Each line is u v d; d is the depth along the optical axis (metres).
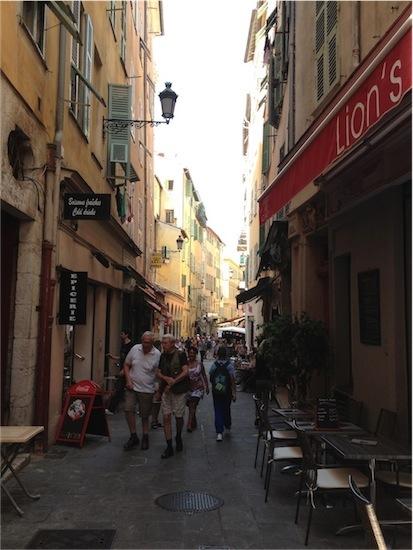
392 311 6.86
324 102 9.73
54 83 8.52
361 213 8.06
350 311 8.90
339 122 5.53
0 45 6.11
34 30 7.54
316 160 6.23
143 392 8.39
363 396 7.81
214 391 9.40
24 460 7.07
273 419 9.97
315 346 9.18
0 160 6.26
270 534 4.95
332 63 9.27
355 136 5.13
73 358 11.69
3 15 6.18
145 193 25.06
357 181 7.46
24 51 7.00
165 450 8.05
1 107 6.24
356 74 7.01
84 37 11.13
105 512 5.46
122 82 17.02
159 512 5.48
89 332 13.03
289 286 14.84
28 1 7.39
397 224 6.84
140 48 22.38
